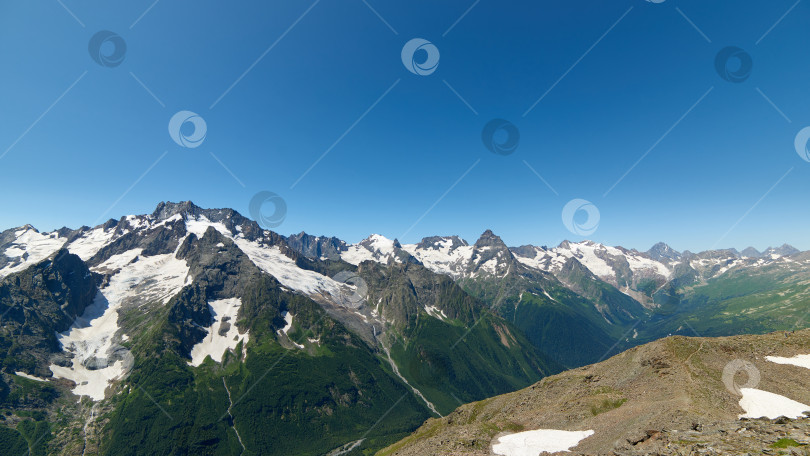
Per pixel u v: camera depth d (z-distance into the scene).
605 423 75.81
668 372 89.25
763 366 81.31
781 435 36.38
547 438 74.94
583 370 117.00
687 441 43.38
